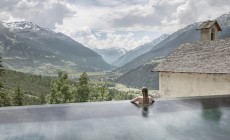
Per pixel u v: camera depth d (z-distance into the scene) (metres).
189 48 23.16
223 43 20.86
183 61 21.48
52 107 6.74
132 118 6.35
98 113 6.53
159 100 7.58
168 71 21.33
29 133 5.21
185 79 20.23
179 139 5.37
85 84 58.56
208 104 7.59
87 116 6.27
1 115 5.99
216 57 19.42
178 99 7.81
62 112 6.46
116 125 5.88
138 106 7.14
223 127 6.09
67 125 5.75
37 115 6.16
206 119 6.49
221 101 7.95
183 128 5.93
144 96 7.25
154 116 6.59
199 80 19.09
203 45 22.39
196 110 7.12
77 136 5.21
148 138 5.36
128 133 5.53
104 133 5.48
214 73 17.41
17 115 6.07
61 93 56.31
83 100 57.78
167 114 6.71
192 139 5.47
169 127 5.94
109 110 6.76
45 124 5.70
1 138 5.00
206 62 19.45
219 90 17.58
